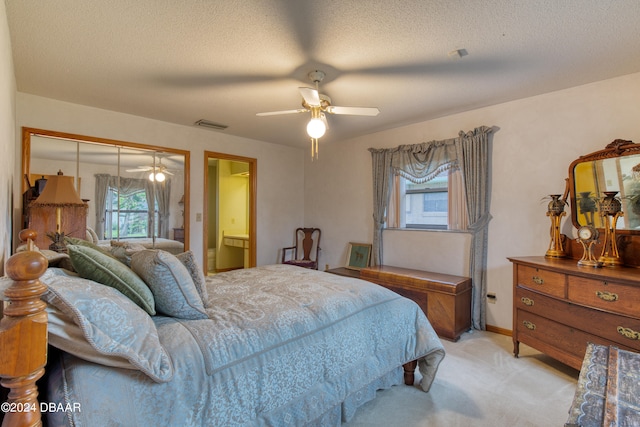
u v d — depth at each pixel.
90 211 3.43
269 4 1.74
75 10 1.78
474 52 2.25
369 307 2.00
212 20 1.88
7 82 1.82
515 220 3.21
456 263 3.64
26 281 0.78
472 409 1.95
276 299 1.86
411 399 2.06
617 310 1.98
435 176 3.79
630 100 2.58
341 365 1.71
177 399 1.13
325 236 5.24
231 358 1.31
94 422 0.98
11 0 1.68
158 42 2.13
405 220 4.21
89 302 1.04
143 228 3.79
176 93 3.01
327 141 5.02
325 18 1.86
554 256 2.76
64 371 1.06
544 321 2.46
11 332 0.75
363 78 2.67
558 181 2.95
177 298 1.50
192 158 4.20
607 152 2.58
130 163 3.71
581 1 1.70
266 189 5.09
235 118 3.80
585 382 1.05
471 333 3.30
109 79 2.71
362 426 1.79
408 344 2.14
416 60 2.36
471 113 3.52
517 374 2.40
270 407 1.38
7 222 2.00
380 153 4.36
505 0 1.70
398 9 1.77
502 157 3.30
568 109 2.89
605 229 2.49
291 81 2.73
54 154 3.22
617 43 2.12
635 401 0.93
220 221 6.41
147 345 1.12
